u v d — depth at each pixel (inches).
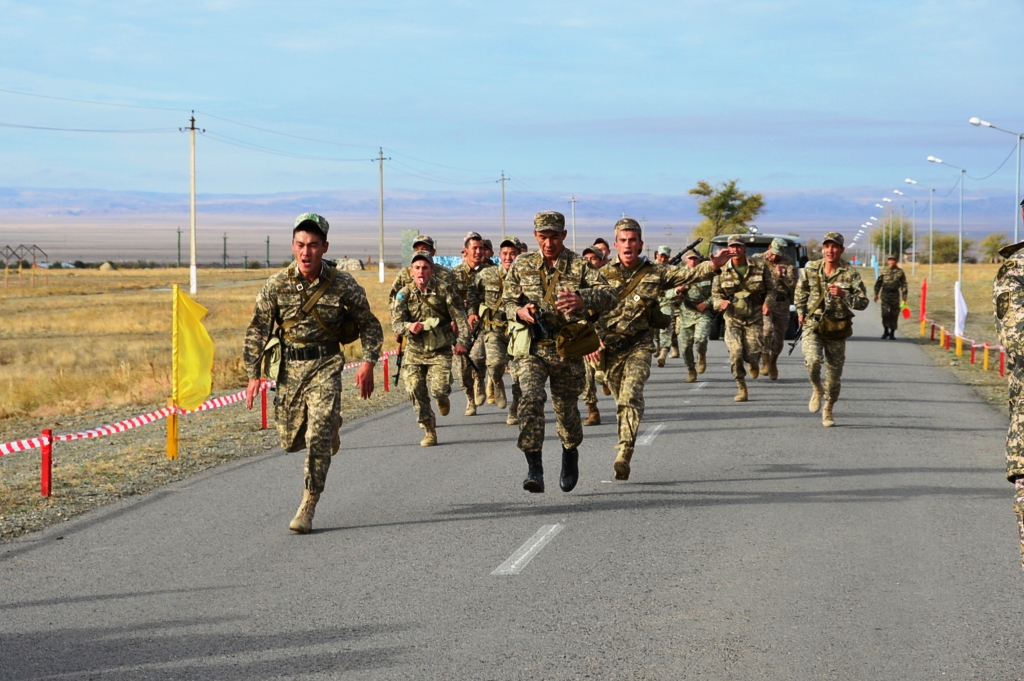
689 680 242.4
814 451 552.1
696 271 462.3
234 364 1077.8
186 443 613.0
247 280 4699.8
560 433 431.5
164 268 7219.5
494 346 698.8
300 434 402.0
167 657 259.3
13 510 435.8
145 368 1089.4
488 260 682.8
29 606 303.0
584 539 373.1
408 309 581.9
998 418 682.2
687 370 978.1
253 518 415.2
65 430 727.1
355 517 414.3
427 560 347.9
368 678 244.5
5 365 1254.3
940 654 258.5
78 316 2193.7
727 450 555.5
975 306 2436.0
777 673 246.4
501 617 288.5
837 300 627.2
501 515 412.8
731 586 315.6
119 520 415.2
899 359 1145.4
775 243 800.9
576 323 408.5
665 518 404.2
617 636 272.2
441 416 713.6
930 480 475.8
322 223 389.4
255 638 273.0
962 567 334.6
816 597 304.3
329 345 398.3
